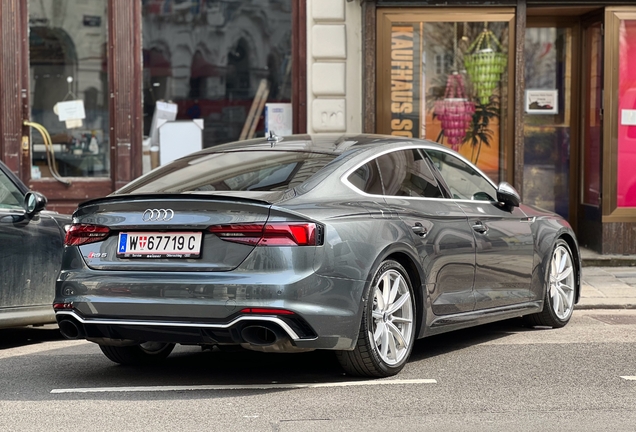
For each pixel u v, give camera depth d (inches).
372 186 250.4
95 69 508.4
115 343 248.8
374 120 487.8
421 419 200.8
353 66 503.5
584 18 515.5
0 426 197.5
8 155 500.4
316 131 506.0
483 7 485.1
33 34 503.8
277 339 219.6
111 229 237.3
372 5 482.9
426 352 284.2
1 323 301.9
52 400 222.7
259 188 236.5
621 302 379.9
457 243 270.8
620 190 489.4
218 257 224.1
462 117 490.9
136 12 507.2
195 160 263.6
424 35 487.8
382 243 239.6
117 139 506.9
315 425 195.9
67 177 507.2
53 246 317.1
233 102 513.3
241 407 213.2
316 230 223.8
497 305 291.6
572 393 225.9
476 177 299.7
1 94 499.2
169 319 225.5
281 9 510.0
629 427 193.5
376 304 239.9
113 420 201.6
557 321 327.6
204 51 511.2
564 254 333.4
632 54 488.7
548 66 523.5
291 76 511.2
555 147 525.7
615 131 488.1
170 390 233.5
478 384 236.4
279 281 218.7
